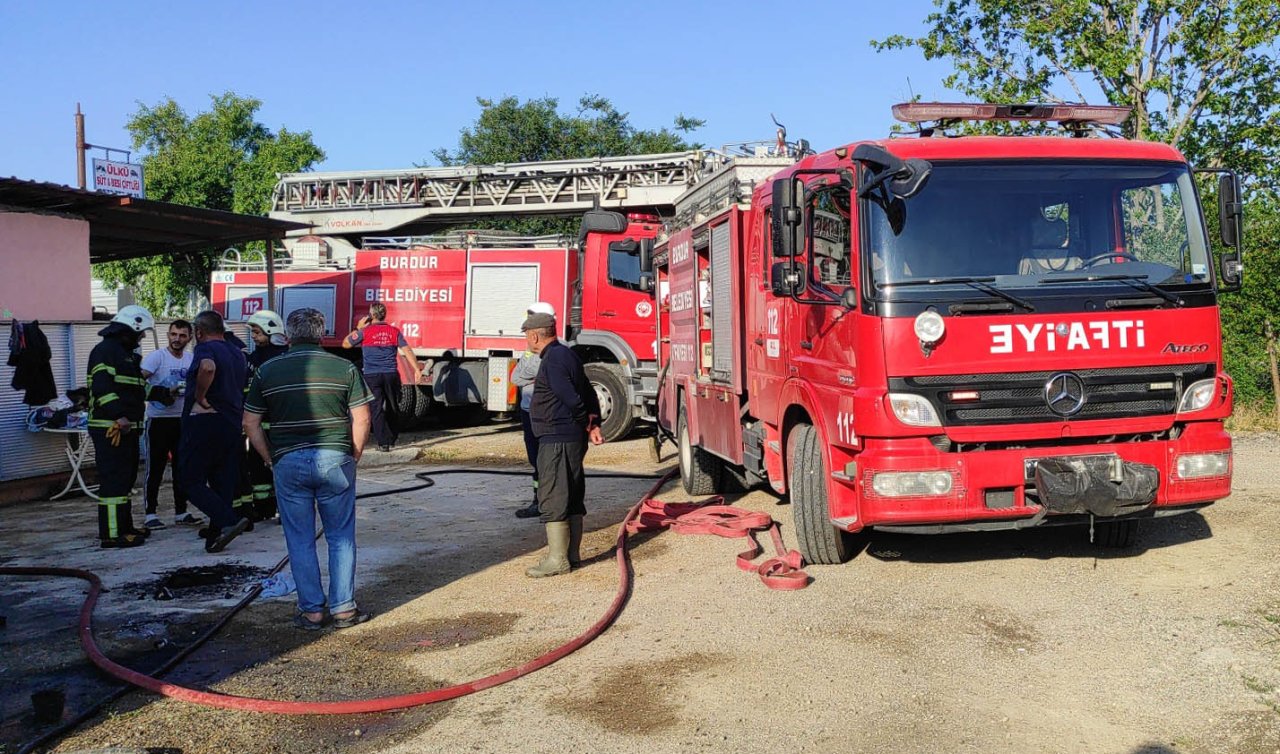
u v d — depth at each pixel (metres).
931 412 5.73
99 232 14.60
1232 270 6.37
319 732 4.48
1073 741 4.02
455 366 17.47
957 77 16.09
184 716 4.68
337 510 6.09
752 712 4.44
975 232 5.91
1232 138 14.17
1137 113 14.45
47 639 5.89
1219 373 6.05
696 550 7.54
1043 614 5.55
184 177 42.88
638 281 14.91
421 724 4.52
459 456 14.24
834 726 4.25
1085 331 5.82
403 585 7.01
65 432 11.07
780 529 8.26
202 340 8.27
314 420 6.00
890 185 5.83
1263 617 5.27
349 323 18.44
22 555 8.24
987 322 5.76
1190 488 5.96
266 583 7.03
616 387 14.98
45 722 4.65
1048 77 15.56
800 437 6.79
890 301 5.76
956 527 5.90
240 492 9.12
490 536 8.55
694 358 9.91
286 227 14.80
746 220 8.37
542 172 22.58
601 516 9.34
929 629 5.39
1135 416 5.89
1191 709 4.26
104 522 8.40
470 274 17.27
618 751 4.11
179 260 38.41
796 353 6.98
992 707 4.38
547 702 4.68
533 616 6.09
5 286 12.16
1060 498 5.64
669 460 13.23
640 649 5.34
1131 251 6.06
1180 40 14.09
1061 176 6.05
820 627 5.51
